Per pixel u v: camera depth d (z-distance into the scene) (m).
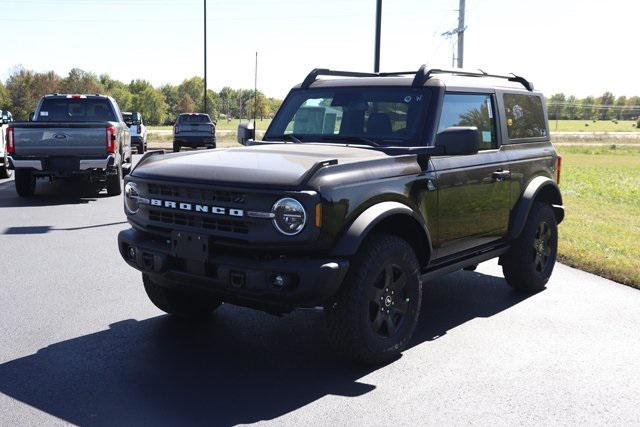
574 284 7.11
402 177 4.65
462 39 34.97
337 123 5.50
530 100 6.62
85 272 7.25
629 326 5.59
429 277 5.11
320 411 3.86
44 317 5.62
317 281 3.98
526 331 5.43
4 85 85.44
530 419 3.81
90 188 15.73
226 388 4.18
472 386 4.27
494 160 5.73
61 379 4.29
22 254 8.16
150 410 3.84
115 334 5.20
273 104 152.50
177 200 4.38
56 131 12.74
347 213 4.18
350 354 4.42
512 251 6.39
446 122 5.24
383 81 5.49
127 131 15.88
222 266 4.15
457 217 5.27
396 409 3.91
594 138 91.25
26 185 13.52
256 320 5.62
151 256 4.55
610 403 4.05
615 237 10.09
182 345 4.97
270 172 4.17
